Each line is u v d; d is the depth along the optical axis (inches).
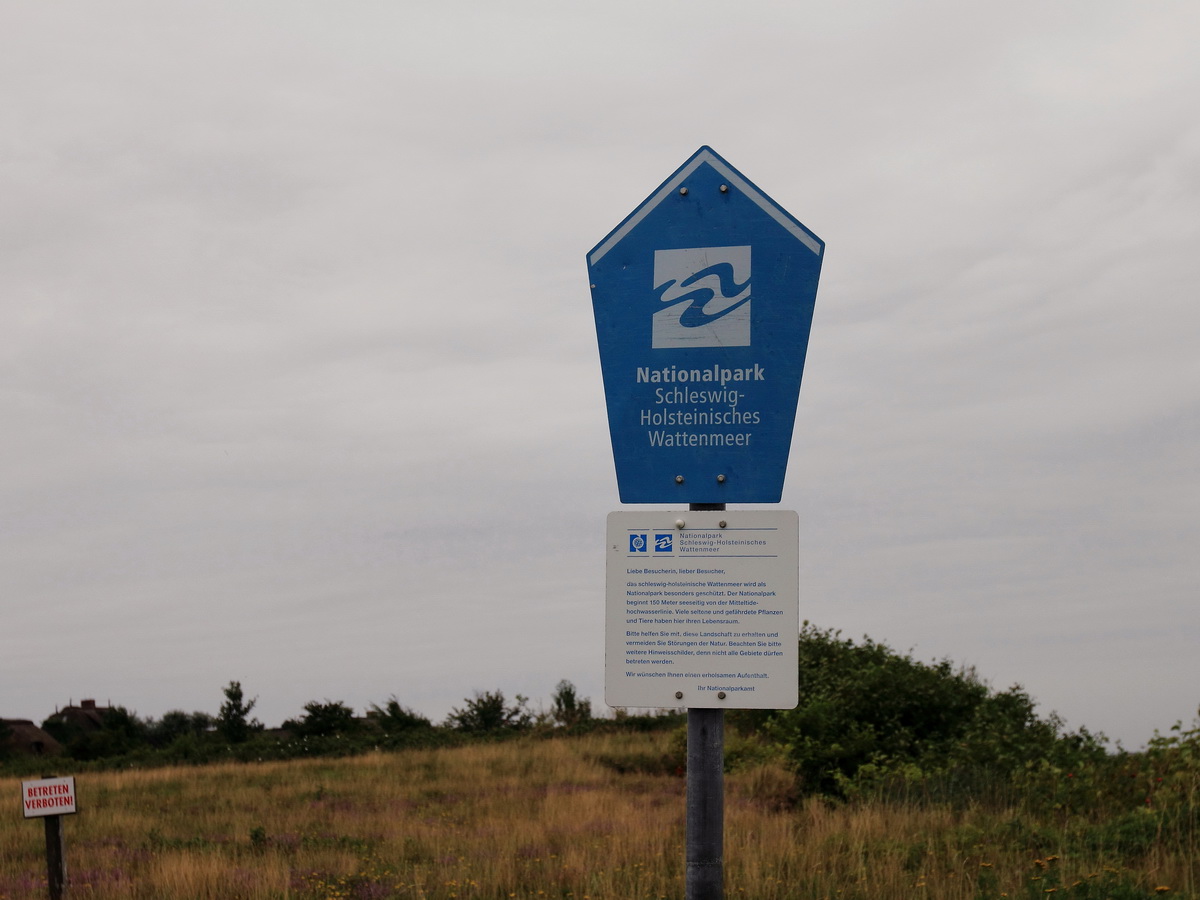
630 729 1138.0
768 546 148.0
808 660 822.5
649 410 154.9
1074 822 368.8
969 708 714.8
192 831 566.3
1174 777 374.3
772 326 153.7
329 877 396.5
